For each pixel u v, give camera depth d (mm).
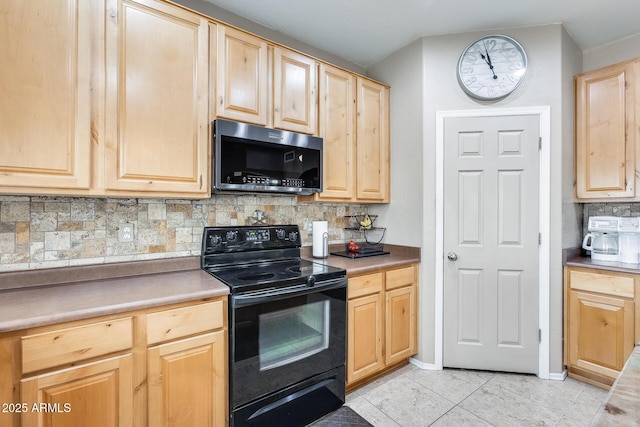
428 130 2434
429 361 2412
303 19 2232
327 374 1863
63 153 1342
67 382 1141
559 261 2240
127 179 1487
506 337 2316
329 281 1871
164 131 1588
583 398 2012
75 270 1599
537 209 2268
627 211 2457
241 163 1790
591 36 2408
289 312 1694
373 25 2303
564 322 2246
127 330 1259
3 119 1229
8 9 1245
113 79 1449
